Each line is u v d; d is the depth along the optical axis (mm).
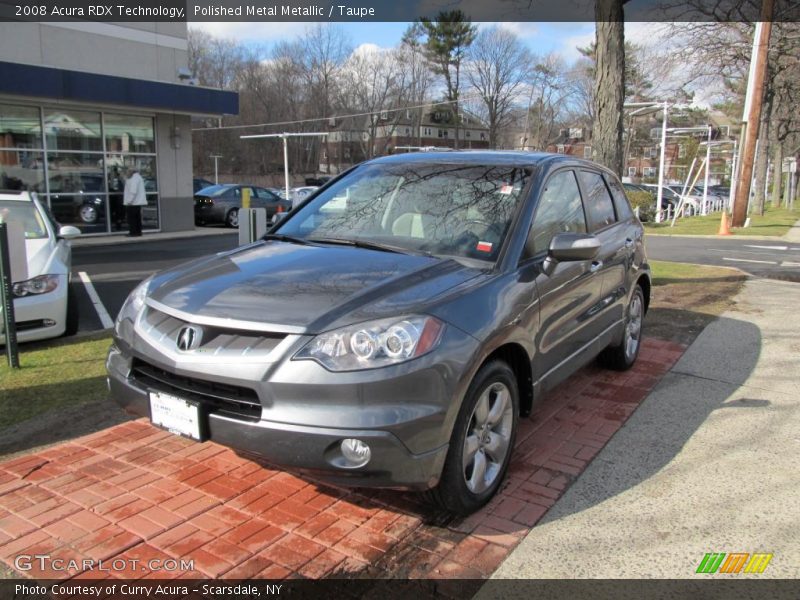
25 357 5828
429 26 64562
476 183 4172
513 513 3320
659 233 22703
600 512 3346
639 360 5941
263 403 2834
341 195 4520
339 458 2807
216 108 18594
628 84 44438
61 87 15125
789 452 4070
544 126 78062
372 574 2818
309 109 76125
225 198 21953
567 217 4422
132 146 18312
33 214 6996
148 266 12227
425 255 3686
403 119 78438
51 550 2947
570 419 4555
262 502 3367
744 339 6676
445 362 2912
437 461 2924
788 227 25266
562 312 3979
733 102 31656
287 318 2922
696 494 3543
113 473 3646
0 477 3584
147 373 3256
